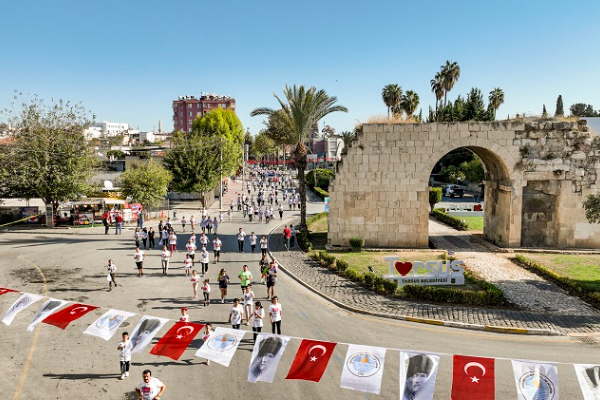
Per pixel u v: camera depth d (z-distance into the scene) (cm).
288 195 6512
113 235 3612
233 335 1016
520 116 3042
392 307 1817
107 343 1462
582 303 1842
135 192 4309
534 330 1555
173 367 1291
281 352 956
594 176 2794
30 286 2102
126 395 1130
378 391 859
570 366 1298
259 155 15575
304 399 1122
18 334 1534
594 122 5431
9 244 3194
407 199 2886
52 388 1167
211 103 17062
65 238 3459
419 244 2909
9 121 3819
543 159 2786
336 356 1363
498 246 2955
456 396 820
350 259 2627
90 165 4091
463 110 7344
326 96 3525
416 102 7531
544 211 2864
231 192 7294
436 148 2834
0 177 3731
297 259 2717
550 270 2262
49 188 3781
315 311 1798
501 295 1823
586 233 2825
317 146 13075
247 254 2875
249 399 1118
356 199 2911
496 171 3052
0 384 1188
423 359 871
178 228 3962
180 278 2281
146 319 1097
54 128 3916
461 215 4466
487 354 1370
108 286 2111
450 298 1866
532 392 799
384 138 2858
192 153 4928
